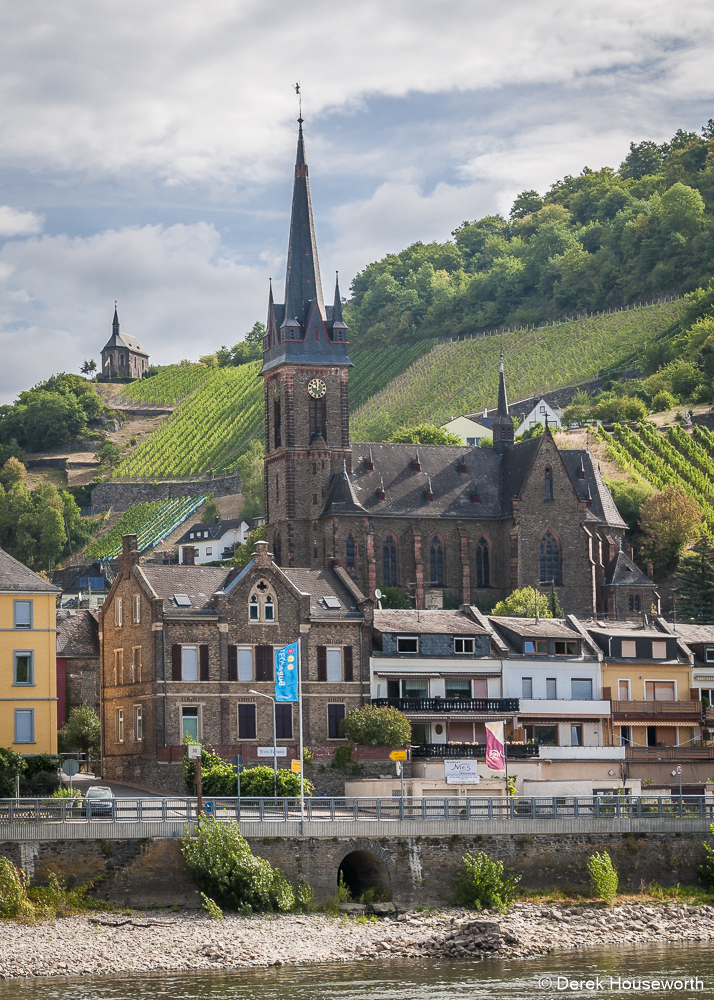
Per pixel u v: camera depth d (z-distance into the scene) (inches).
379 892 2866.6
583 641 4367.6
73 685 4603.8
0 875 2564.0
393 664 4158.5
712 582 6343.5
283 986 2322.8
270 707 4023.1
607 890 2950.3
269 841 2780.5
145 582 4050.2
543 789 3703.3
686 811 3233.3
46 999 2207.2
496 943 2603.3
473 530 6309.1
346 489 6058.1
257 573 4074.8
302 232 6392.7
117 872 2657.5
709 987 2362.2
